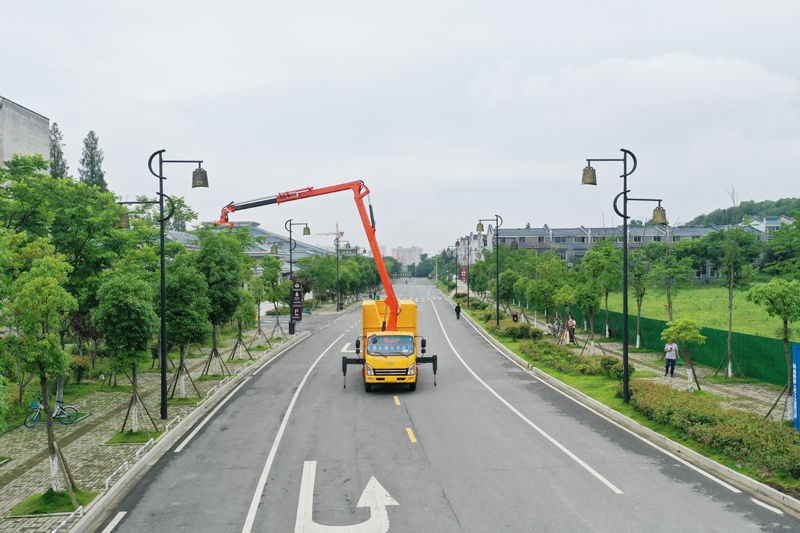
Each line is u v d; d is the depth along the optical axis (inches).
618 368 957.8
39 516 443.5
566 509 443.5
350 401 854.5
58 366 486.6
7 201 833.5
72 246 885.8
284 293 2018.9
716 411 647.1
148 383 1008.9
